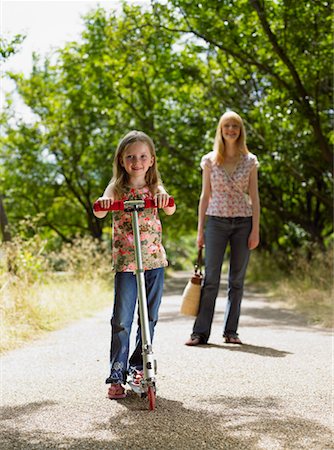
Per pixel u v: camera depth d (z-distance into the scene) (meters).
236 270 8.28
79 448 4.05
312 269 17.09
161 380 5.93
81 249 18.59
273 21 16.84
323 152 17.05
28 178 31.56
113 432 4.38
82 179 31.28
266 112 17.95
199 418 4.71
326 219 25.14
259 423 4.59
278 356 7.10
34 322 9.69
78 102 27.52
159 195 5.30
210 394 5.43
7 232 13.05
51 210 33.28
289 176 20.86
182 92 22.45
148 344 5.04
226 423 4.59
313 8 15.84
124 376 5.42
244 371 6.30
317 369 6.39
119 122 25.48
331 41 16.50
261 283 23.16
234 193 8.27
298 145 18.23
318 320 10.38
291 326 9.91
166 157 24.78
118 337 5.42
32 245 12.69
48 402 5.19
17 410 4.96
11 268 11.27
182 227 40.12
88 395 5.41
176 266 63.06
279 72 18.09
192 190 25.06
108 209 5.28
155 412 4.88
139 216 5.54
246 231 8.27
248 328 9.68
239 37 17.47
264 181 21.70
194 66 20.94
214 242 8.23
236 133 8.21
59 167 31.22
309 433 4.38
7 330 8.62
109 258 20.61
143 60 22.03
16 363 6.91
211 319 8.12
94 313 12.79
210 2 16.66
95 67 23.50
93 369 6.50
